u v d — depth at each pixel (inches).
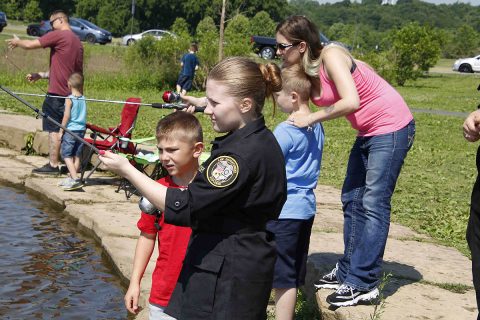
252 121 117.6
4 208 304.3
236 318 112.6
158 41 925.2
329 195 323.3
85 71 911.7
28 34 1681.8
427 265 215.0
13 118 466.6
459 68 1830.7
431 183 372.8
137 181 113.8
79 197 313.9
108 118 542.3
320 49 163.8
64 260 241.4
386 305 174.6
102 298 210.8
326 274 190.5
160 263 139.3
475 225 136.7
